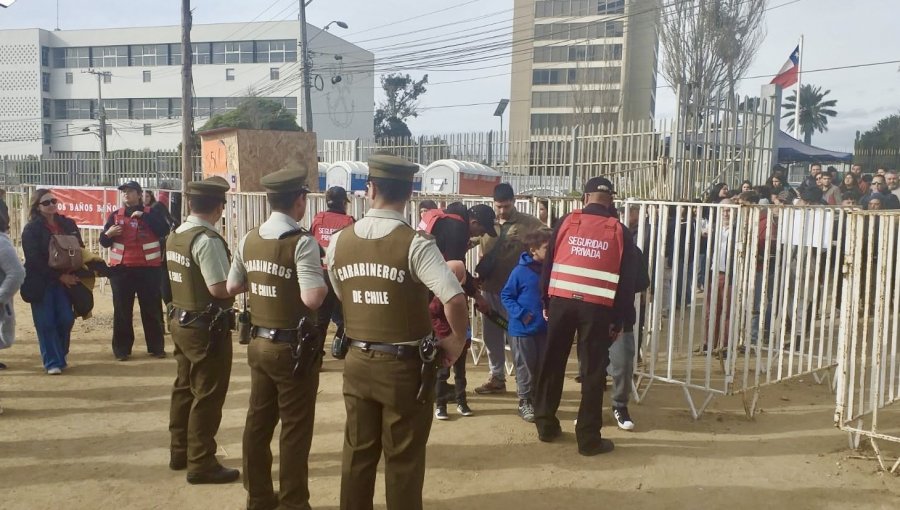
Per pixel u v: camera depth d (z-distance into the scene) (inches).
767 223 231.5
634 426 217.2
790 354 241.3
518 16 2121.1
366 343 129.2
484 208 239.0
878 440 203.9
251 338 153.0
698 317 383.2
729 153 612.1
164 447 200.8
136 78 2187.5
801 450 197.9
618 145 558.3
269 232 149.6
